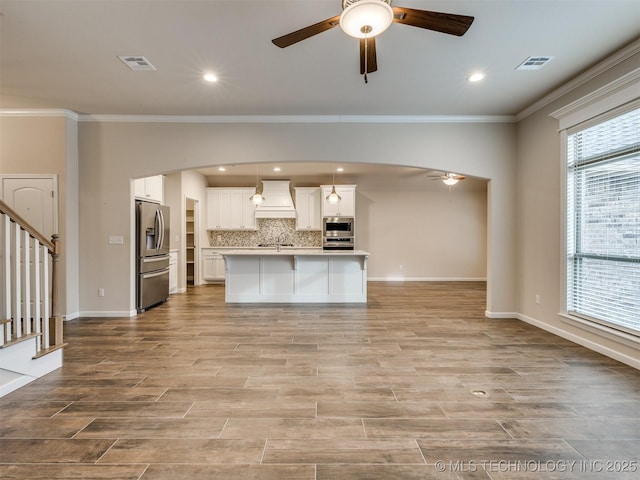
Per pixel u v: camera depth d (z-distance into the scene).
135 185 5.11
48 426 1.96
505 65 3.11
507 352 3.19
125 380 2.58
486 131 4.48
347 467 1.63
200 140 4.48
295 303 5.52
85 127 4.48
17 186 4.27
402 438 1.86
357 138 4.47
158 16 2.39
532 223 4.16
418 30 2.54
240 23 2.48
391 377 2.64
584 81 3.30
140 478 1.55
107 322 4.29
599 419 2.04
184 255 6.87
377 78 3.38
